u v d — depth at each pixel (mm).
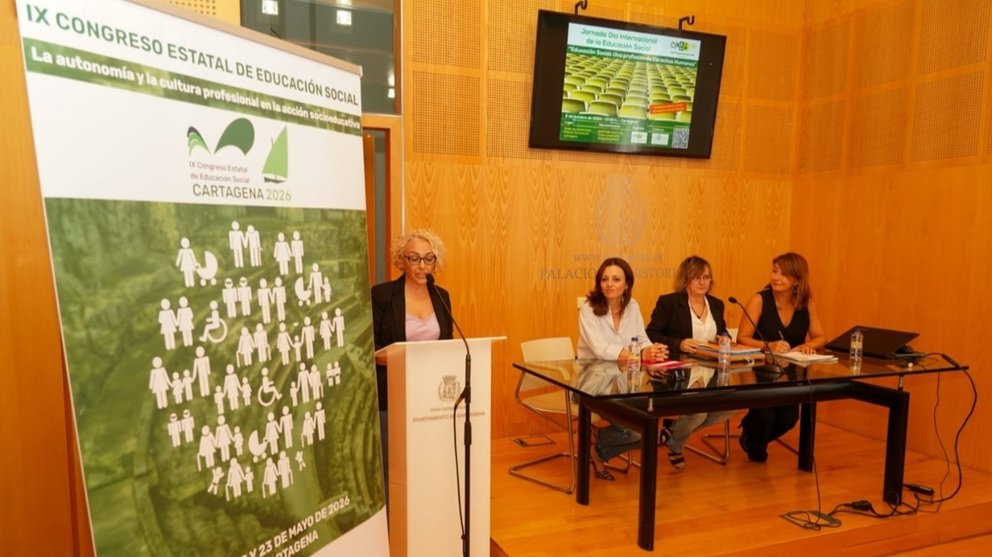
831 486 3297
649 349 3066
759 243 4848
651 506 2553
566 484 3281
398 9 3787
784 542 2652
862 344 3293
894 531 2875
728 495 3156
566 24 4008
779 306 3654
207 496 1394
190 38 1392
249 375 1502
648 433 2564
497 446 3953
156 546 1282
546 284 4234
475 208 4020
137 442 1257
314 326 1699
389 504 2285
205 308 1401
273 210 1584
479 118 3990
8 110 2744
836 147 4539
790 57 4797
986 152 3592
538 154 4164
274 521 1555
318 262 1720
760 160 4793
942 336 3812
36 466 2816
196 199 1389
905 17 4043
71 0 1176
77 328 1165
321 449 1711
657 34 4242
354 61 3811
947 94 3795
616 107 4227
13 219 2756
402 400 2193
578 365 3029
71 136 1163
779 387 2918
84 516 2324
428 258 2678
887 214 4164
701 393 2709
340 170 1812
